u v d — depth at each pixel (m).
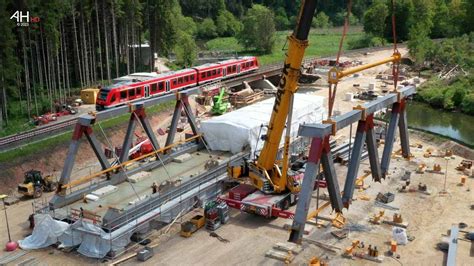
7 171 34.00
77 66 66.25
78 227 24.75
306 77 74.31
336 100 62.53
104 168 29.84
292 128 38.00
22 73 57.38
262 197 28.39
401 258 23.92
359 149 22.16
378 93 65.38
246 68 68.25
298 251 24.42
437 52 84.19
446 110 64.38
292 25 162.75
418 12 121.00
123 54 76.81
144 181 30.53
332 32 148.88
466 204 30.33
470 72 73.44
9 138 38.06
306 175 19.81
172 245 25.44
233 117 36.47
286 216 26.94
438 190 32.53
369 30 126.00
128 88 48.72
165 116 52.28
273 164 28.52
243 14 163.12
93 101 57.06
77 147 27.55
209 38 144.00
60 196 27.09
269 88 69.31
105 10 66.06
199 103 58.19
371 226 27.34
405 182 33.56
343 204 22.38
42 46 55.47
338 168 36.84
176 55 93.00
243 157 33.97
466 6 110.62
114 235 24.19
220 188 31.14
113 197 28.14
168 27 78.50
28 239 25.88
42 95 55.66
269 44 115.50
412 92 26.16
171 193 28.06
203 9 156.75
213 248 25.06
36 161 36.47
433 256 24.12
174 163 33.62
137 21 72.44
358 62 89.75
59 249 25.16
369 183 33.56
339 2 174.38
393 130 25.03
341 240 25.66
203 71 59.31
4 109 47.53
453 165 37.62
